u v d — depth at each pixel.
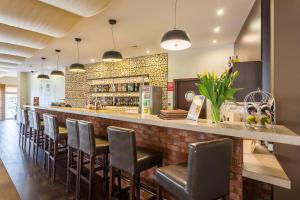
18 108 11.23
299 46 2.17
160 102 3.11
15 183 3.10
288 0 2.22
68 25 3.34
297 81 2.18
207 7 3.39
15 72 11.62
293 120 2.17
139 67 7.14
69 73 9.59
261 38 2.85
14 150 5.15
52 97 10.48
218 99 1.82
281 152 2.09
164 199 2.22
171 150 2.26
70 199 2.61
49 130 3.40
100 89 8.18
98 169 2.71
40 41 4.12
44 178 3.30
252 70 2.89
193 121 1.98
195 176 1.27
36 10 2.83
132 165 1.81
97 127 3.47
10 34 3.64
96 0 2.46
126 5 3.33
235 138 1.72
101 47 5.94
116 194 2.19
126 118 2.37
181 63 6.29
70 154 2.89
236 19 3.86
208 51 5.82
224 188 1.45
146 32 4.63
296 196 2.05
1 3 2.59
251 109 1.78
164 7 3.39
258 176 1.59
